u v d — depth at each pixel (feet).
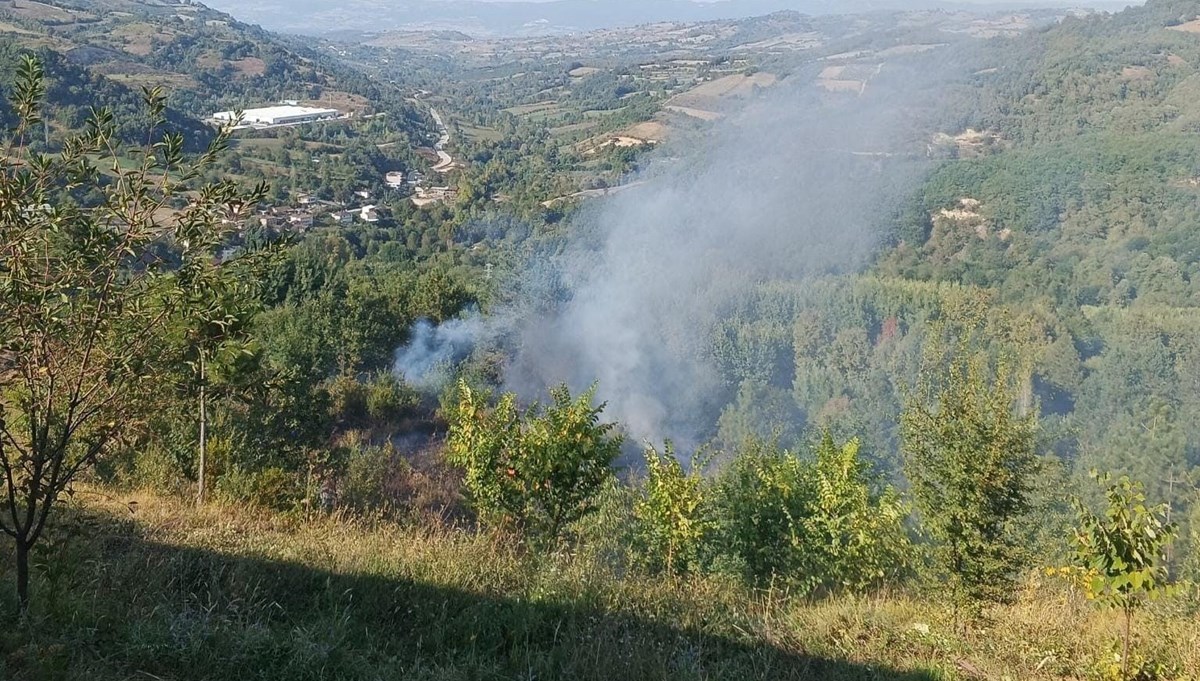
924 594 19.01
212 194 10.62
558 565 16.03
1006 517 16.51
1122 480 13.51
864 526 20.22
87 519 14.84
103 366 10.32
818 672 13.17
